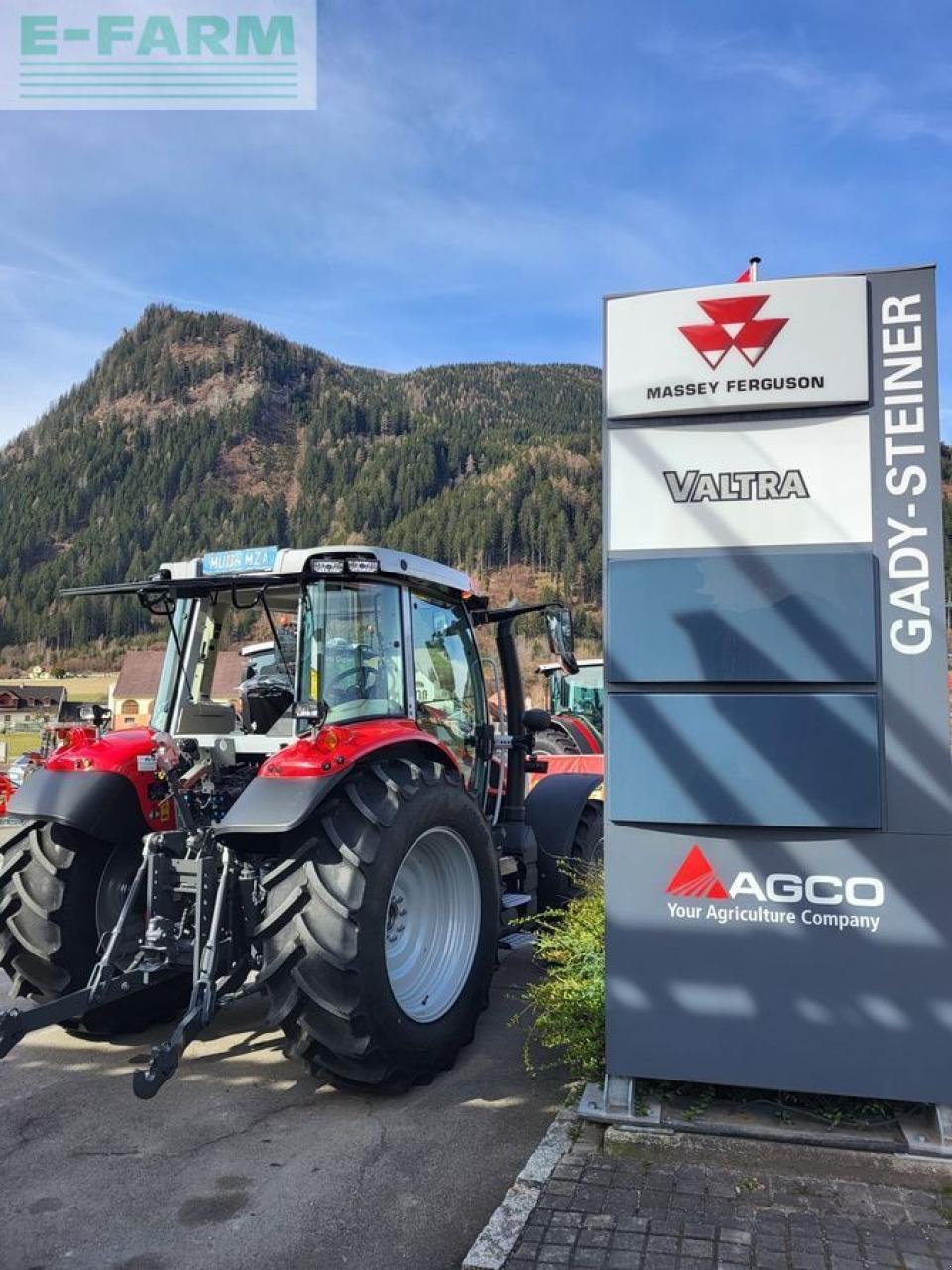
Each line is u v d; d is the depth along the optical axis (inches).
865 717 125.5
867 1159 117.6
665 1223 103.6
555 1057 163.8
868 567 127.0
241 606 187.8
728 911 128.9
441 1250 105.1
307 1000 139.5
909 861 123.8
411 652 180.5
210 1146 131.9
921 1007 122.3
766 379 130.7
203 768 164.6
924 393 127.2
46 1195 119.3
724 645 130.3
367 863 141.4
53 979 163.9
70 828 166.2
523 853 221.5
